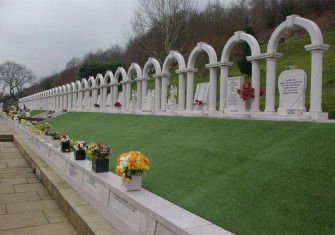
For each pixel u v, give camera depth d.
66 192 6.84
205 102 13.06
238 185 4.71
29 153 13.02
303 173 4.54
